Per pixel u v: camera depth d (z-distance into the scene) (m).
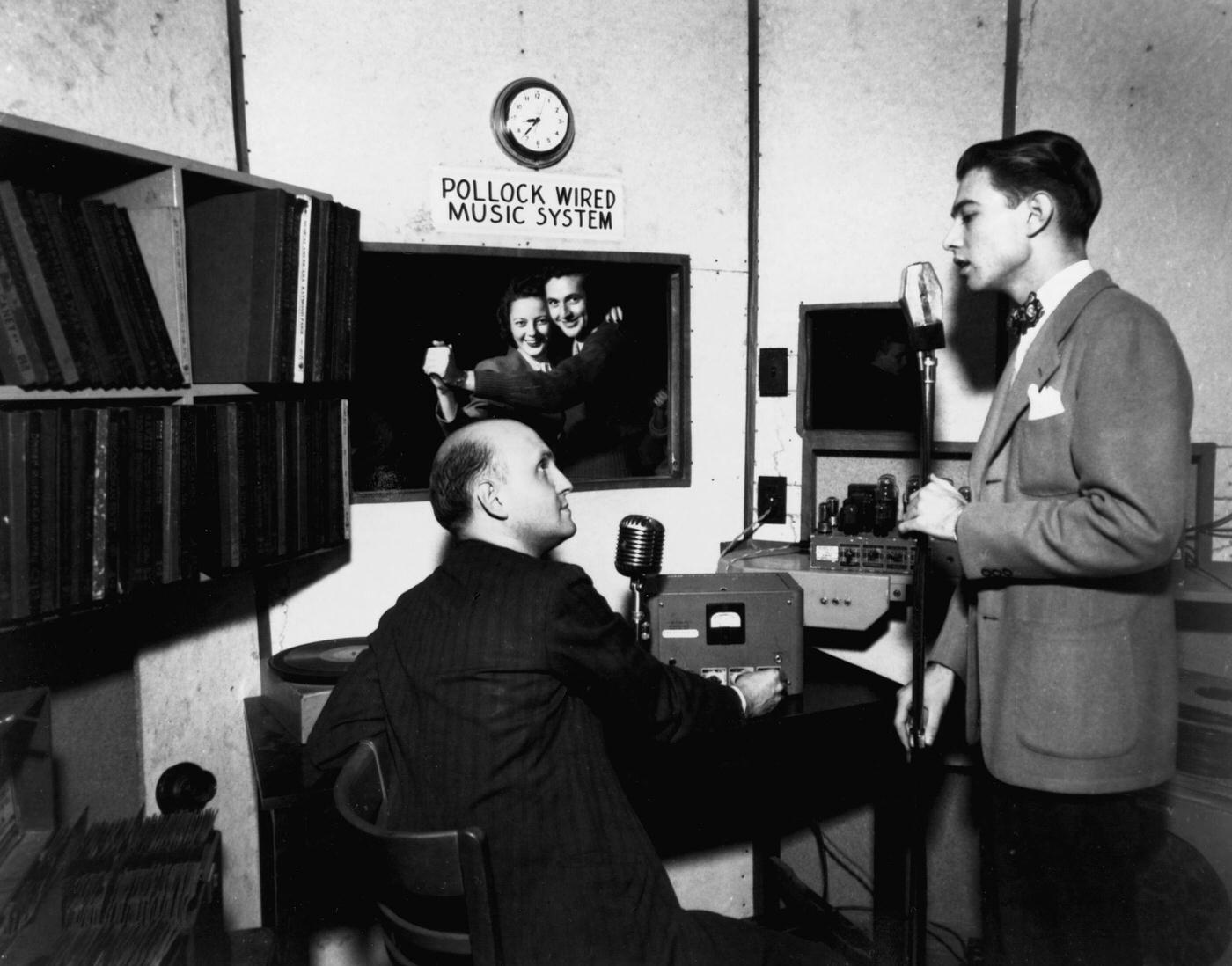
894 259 2.26
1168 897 1.49
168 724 1.86
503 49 2.13
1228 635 2.03
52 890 1.28
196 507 1.55
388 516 2.11
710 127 2.34
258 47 1.92
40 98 1.56
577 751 1.31
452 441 1.50
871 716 1.85
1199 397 2.09
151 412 1.47
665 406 2.35
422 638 1.35
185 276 1.54
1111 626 1.40
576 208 2.23
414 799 1.30
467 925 1.17
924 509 1.51
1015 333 1.58
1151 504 1.27
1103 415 1.32
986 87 2.15
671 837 2.35
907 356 2.25
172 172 1.51
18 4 1.53
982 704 1.53
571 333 2.24
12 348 1.27
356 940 1.98
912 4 2.21
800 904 2.30
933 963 2.02
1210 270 2.07
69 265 1.34
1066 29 2.08
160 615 1.84
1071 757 1.41
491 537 1.48
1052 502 1.39
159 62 1.76
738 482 2.44
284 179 1.96
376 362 2.06
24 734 1.37
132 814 1.81
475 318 2.15
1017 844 1.51
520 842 1.23
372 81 2.02
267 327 1.65
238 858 2.00
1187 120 2.05
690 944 1.24
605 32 2.23
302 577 2.05
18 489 1.27
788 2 2.32
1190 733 1.69
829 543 2.13
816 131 2.32
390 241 2.06
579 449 2.28
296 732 1.73
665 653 1.88
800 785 2.32
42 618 1.33
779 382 2.38
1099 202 1.49
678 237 2.33
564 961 1.19
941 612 2.17
